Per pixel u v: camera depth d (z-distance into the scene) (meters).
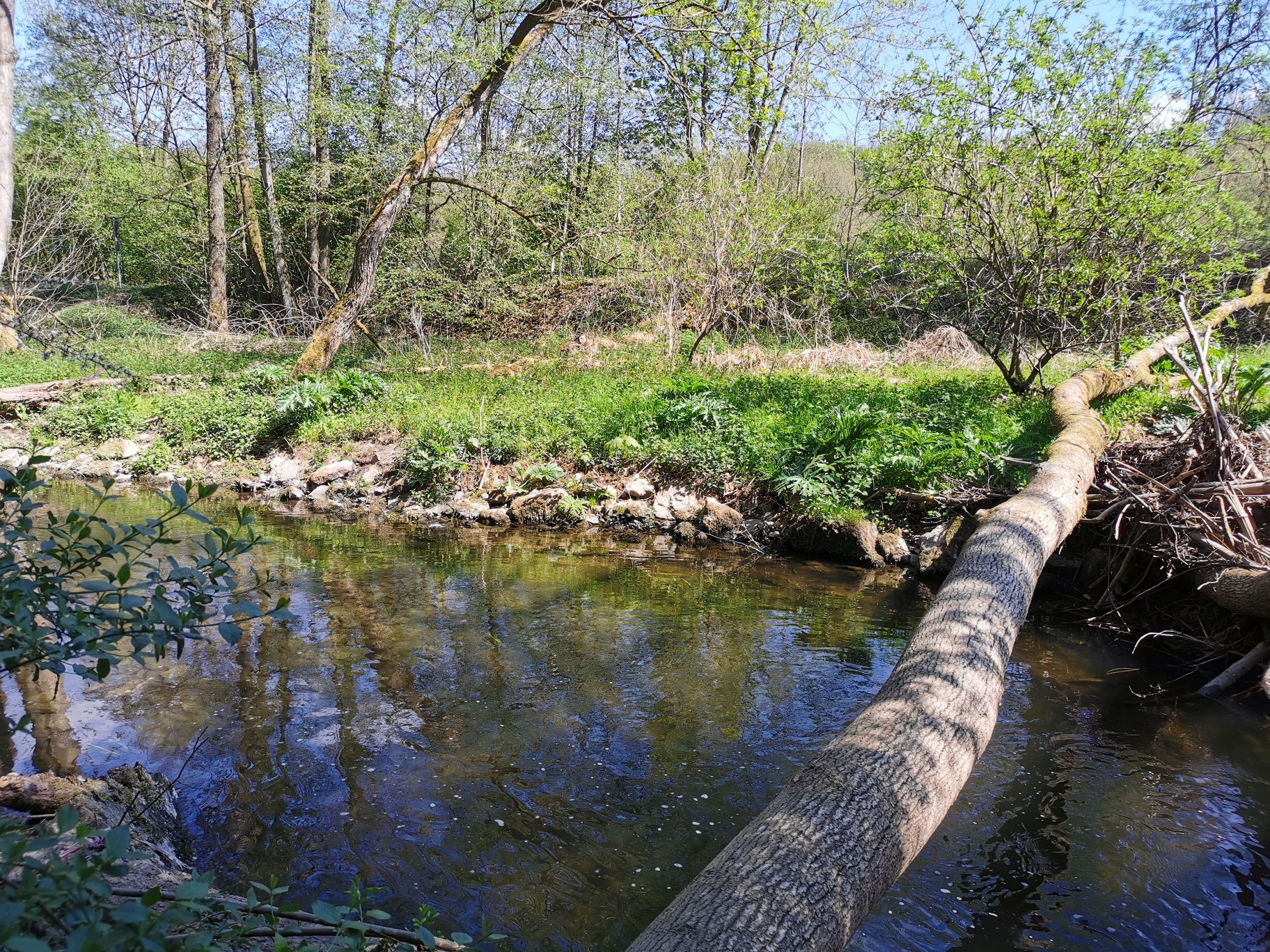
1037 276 10.50
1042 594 7.05
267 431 11.99
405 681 5.14
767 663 5.59
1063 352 14.12
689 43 12.45
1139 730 4.76
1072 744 4.58
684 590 7.18
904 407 10.21
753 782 4.09
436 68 17.91
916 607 6.81
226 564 2.53
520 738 4.48
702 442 9.67
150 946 1.52
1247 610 5.34
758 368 14.32
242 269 27.53
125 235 27.77
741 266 14.33
